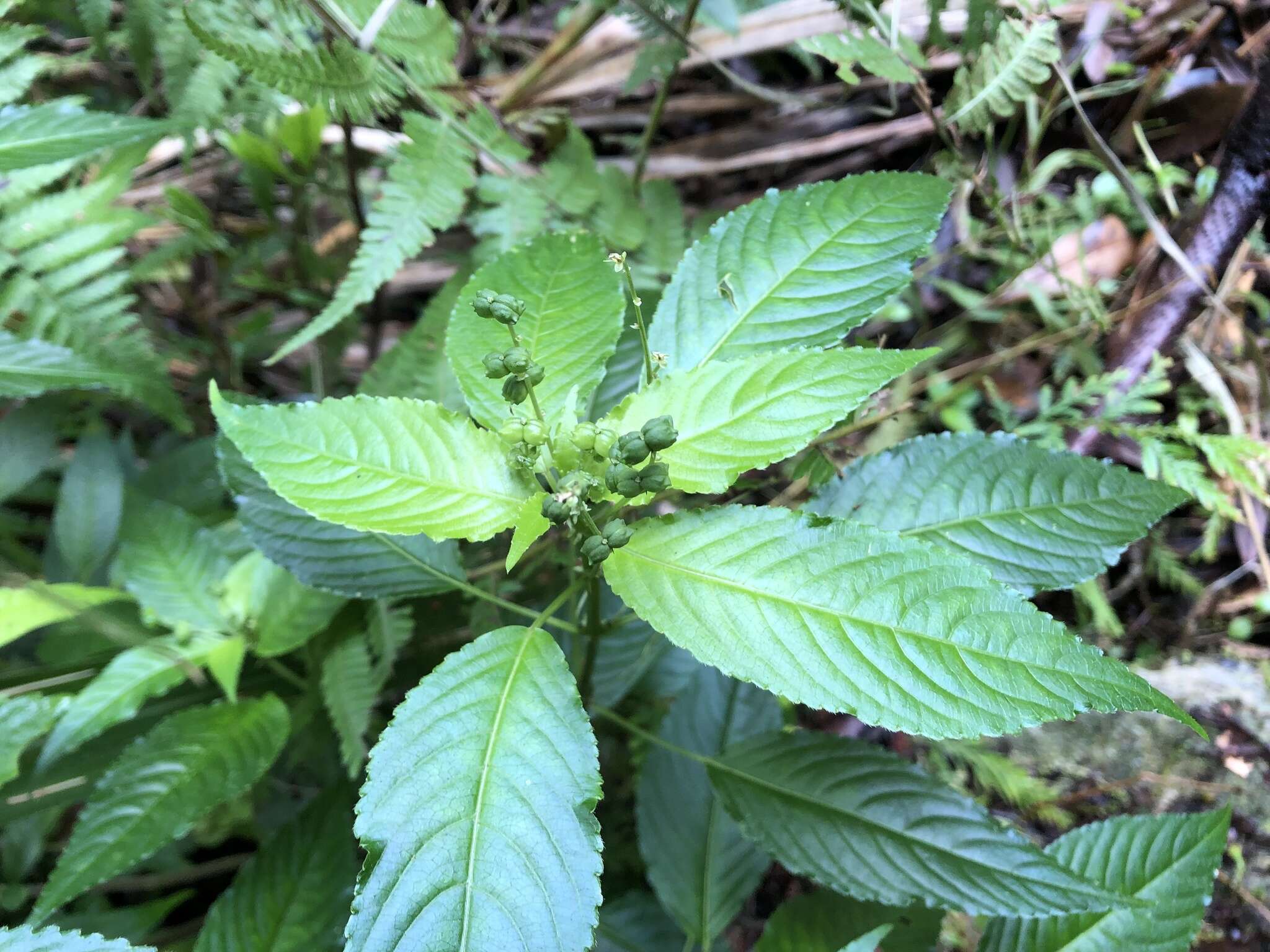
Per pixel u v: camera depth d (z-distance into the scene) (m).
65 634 0.24
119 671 0.21
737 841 0.21
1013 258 0.29
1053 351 0.28
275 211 0.34
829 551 0.14
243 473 0.20
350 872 0.21
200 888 0.28
